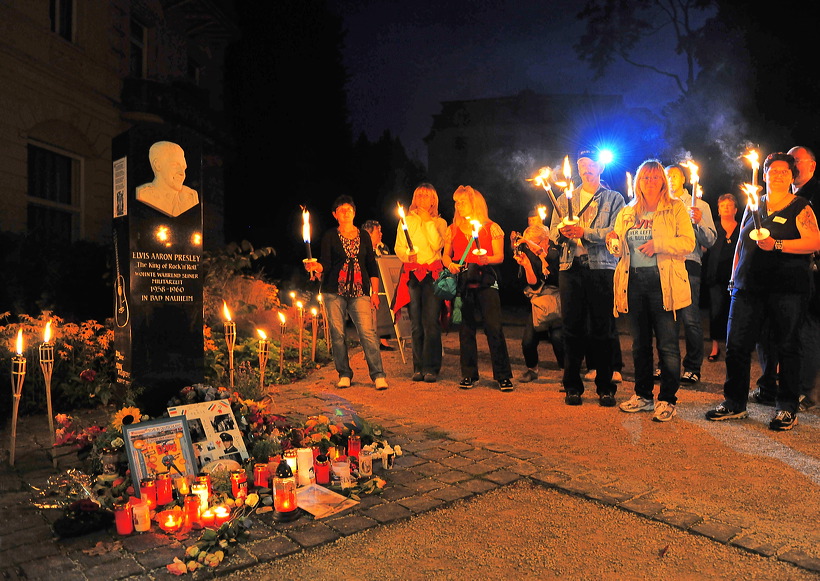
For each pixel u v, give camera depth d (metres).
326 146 27.64
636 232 5.91
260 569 3.08
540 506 3.83
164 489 3.73
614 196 6.31
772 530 3.43
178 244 4.87
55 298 8.44
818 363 6.11
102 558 3.16
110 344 6.80
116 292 4.94
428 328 7.90
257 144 25.52
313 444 4.50
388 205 30.77
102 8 15.02
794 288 5.39
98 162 14.78
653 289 5.84
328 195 26.69
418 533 3.47
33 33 12.52
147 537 3.40
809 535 3.37
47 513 3.72
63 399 6.38
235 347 8.16
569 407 6.41
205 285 9.76
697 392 7.14
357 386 7.71
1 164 11.75
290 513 3.58
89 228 14.55
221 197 21.69
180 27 19.67
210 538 3.21
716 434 5.36
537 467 4.48
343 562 3.15
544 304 7.60
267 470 3.99
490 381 7.97
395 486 4.13
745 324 5.68
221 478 3.93
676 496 3.94
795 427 5.53
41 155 13.28
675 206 5.77
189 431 4.17
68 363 6.50
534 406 6.48
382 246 10.22
